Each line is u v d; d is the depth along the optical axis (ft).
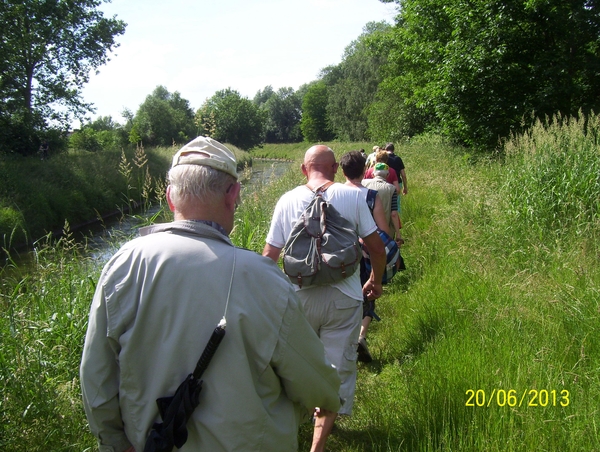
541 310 13.32
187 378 4.82
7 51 82.28
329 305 10.16
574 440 8.64
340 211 10.59
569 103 50.47
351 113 195.93
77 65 97.76
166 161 83.05
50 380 10.64
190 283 5.02
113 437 5.23
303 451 10.52
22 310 12.97
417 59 63.05
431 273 19.77
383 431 10.61
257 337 5.12
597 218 19.71
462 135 56.39
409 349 14.55
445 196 32.89
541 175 22.56
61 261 15.83
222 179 5.49
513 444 8.64
